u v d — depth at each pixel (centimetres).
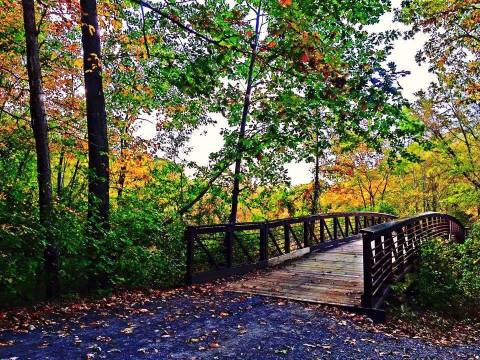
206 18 639
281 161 1373
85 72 841
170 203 1374
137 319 602
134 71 1112
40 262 681
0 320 548
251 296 788
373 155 2459
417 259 1062
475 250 1219
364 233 730
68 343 482
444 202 2577
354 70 618
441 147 2120
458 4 1374
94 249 758
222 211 1440
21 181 850
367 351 527
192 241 893
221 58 629
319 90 637
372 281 751
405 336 636
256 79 1266
